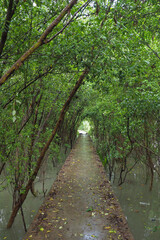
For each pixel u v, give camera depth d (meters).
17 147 3.85
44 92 4.69
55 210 3.93
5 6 2.61
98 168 7.63
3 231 4.27
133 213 5.19
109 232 3.09
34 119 4.84
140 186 7.17
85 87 9.09
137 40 3.53
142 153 6.87
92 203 4.28
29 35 2.90
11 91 3.17
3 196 5.91
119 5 3.31
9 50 2.90
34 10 2.88
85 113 14.72
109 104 7.29
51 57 3.08
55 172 9.16
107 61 3.18
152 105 4.50
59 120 4.95
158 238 4.06
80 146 14.63
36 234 3.05
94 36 2.95
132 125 5.30
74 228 3.23
